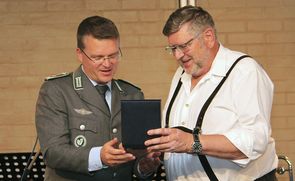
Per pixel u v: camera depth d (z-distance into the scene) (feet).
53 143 7.74
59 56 14.19
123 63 14.28
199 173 8.08
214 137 7.54
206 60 8.17
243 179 8.08
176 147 7.31
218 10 14.30
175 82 8.93
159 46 14.28
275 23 14.34
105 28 7.79
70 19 14.16
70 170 7.72
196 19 8.01
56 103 7.92
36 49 14.16
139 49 14.28
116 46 7.86
